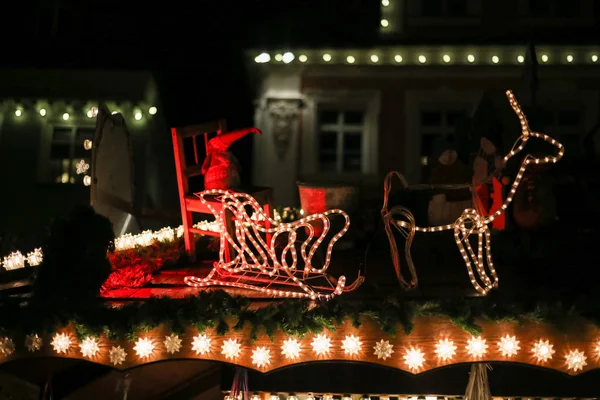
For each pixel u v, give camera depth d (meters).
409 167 13.09
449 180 7.23
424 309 4.76
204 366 6.95
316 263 7.01
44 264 5.01
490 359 4.79
